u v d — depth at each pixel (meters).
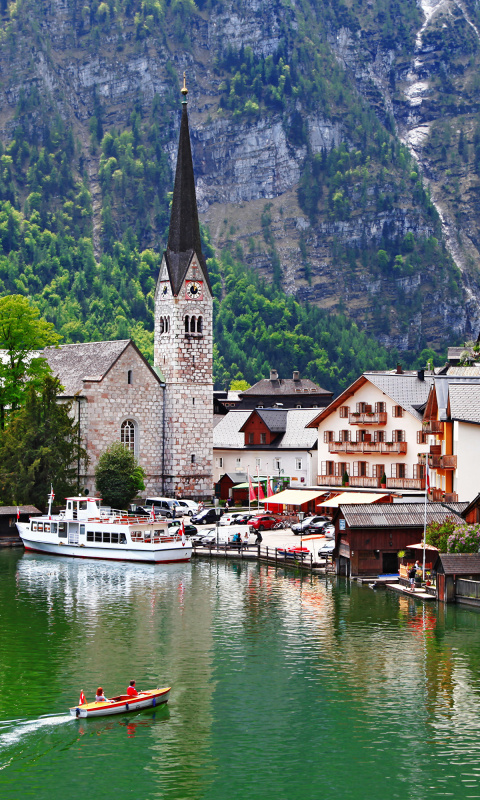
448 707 68.38
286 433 175.88
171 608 96.00
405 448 142.62
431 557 108.19
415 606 95.50
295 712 67.62
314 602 97.88
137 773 59.06
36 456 143.38
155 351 173.25
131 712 67.62
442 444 121.19
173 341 168.88
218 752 61.75
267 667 76.56
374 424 146.12
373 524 108.69
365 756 61.19
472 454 113.56
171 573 116.81
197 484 170.25
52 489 136.38
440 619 90.38
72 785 57.75
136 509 153.00
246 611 94.38
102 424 161.88
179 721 66.25
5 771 59.38
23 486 143.12
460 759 60.69
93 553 129.25
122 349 164.38
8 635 85.50
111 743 63.00
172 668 76.38
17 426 145.75
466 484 114.06
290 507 158.75
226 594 102.69
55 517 134.12
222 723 65.94
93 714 66.44
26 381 159.75
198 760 60.66
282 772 59.16
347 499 132.75
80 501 133.25
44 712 67.56
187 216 172.25
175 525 131.12
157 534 128.38
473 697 70.12
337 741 63.12
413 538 110.38
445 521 103.50
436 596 98.38
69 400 159.00
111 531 127.62
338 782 58.00
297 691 71.38
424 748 62.16
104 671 75.62
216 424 193.88
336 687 72.25
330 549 121.38
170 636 85.25
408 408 142.50
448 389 118.12
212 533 138.75
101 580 111.94
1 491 145.38
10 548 141.00
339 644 82.44
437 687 72.12
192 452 169.88
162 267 171.62
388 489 140.25
